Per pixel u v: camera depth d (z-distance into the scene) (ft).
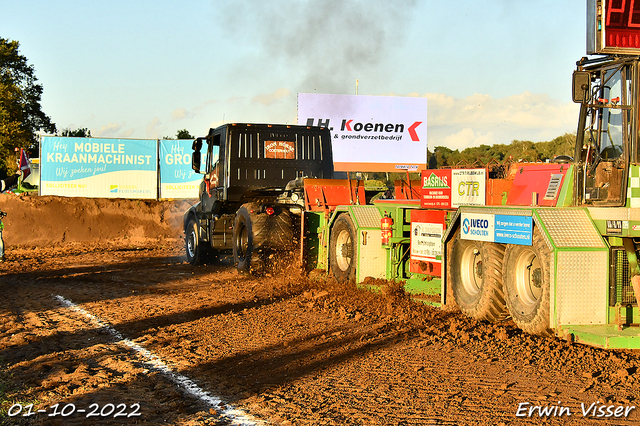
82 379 18.84
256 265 40.24
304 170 46.52
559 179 23.04
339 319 26.91
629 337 19.31
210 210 48.55
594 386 17.21
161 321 27.81
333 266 35.91
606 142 21.81
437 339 22.74
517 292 23.18
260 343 22.91
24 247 75.36
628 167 20.84
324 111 108.88
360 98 109.70
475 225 25.16
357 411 15.46
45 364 20.67
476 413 15.20
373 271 32.99
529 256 22.91
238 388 17.54
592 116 22.15
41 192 94.48
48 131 180.65
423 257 30.22
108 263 55.52
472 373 18.53
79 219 84.99
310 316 27.81
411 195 38.09
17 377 19.30
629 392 16.69
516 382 17.63
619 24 21.13
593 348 21.15
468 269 26.53
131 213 88.48
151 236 86.58
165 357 21.24
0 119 161.79
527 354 20.35
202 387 17.79
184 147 97.25
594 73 22.39
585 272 20.97
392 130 110.83
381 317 26.99
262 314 28.60
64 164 95.20
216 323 26.84
